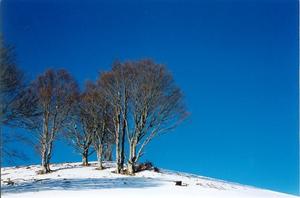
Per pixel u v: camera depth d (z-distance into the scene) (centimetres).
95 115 5181
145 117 4659
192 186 3697
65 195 2775
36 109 3600
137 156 4675
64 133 5450
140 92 4650
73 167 5266
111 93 4750
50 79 5034
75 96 5159
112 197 2781
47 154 4909
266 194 4006
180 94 4666
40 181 3659
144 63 4688
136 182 3731
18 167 5556
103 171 4809
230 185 4406
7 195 2712
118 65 4741
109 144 5728
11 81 3192
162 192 3141
